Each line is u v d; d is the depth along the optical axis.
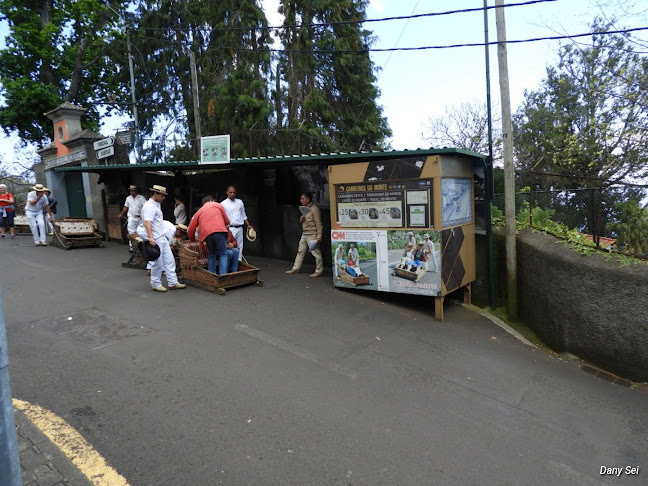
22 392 3.65
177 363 4.34
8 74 23.12
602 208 6.15
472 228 6.95
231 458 2.95
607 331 4.93
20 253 10.48
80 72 23.83
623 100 10.46
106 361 4.31
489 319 6.48
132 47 19.86
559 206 7.50
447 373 4.57
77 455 2.89
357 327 5.68
